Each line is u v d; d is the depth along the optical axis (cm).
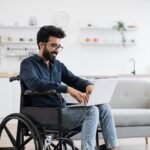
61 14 696
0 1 681
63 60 698
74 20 700
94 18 703
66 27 698
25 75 230
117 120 340
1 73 587
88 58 703
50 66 258
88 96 223
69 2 698
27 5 687
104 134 239
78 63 701
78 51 701
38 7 689
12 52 686
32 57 252
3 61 686
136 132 348
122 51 712
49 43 244
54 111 224
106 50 708
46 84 221
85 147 221
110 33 709
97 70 705
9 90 587
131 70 711
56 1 695
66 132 237
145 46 710
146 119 349
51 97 243
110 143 237
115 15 706
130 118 344
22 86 238
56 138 230
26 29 692
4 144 390
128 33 711
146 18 712
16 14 684
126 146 387
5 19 682
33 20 686
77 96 221
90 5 702
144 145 393
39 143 218
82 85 259
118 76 599
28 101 244
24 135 238
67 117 231
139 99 407
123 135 344
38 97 240
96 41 699
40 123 231
